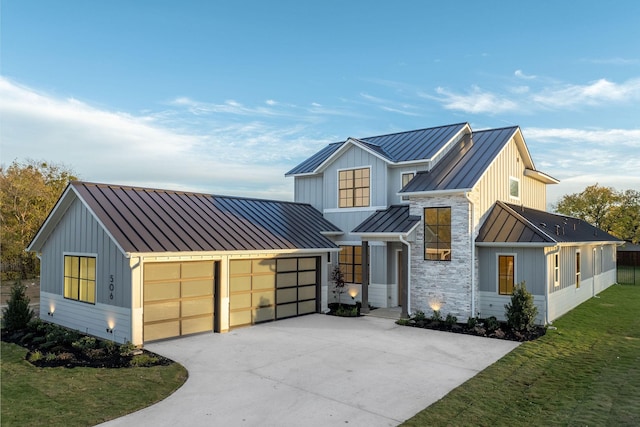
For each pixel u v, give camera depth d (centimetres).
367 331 1387
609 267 2642
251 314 1480
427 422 688
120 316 1198
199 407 752
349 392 830
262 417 710
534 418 699
